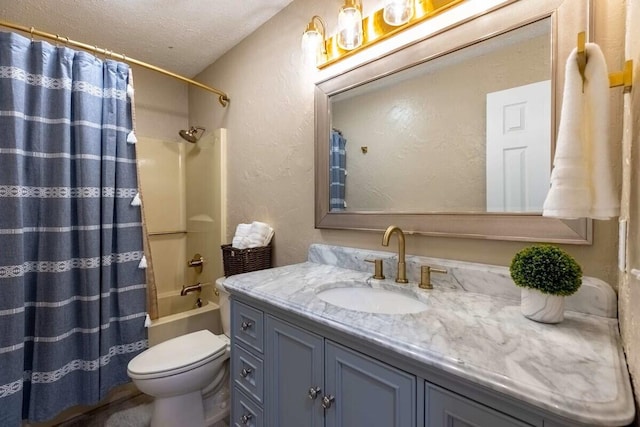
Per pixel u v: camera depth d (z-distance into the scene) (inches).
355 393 31.4
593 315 30.9
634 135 21.7
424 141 45.8
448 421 24.5
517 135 37.2
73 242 62.3
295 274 51.1
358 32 51.9
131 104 70.4
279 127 69.2
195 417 59.4
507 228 37.4
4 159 54.2
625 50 28.6
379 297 45.4
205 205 94.1
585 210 23.8
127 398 73.2
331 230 58.7
